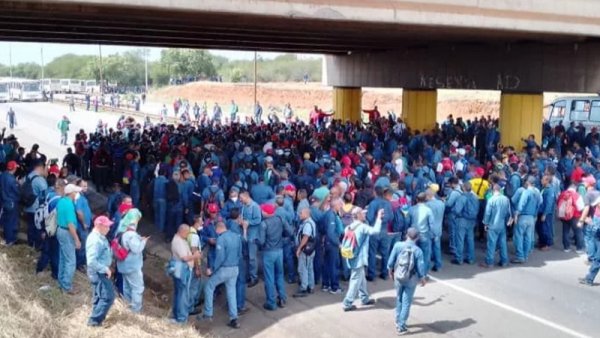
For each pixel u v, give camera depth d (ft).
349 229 38.91
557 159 65.46
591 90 74.84
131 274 35.81
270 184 54.65
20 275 38.32
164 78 433.89
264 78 411.13
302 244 41.47
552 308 39.81
